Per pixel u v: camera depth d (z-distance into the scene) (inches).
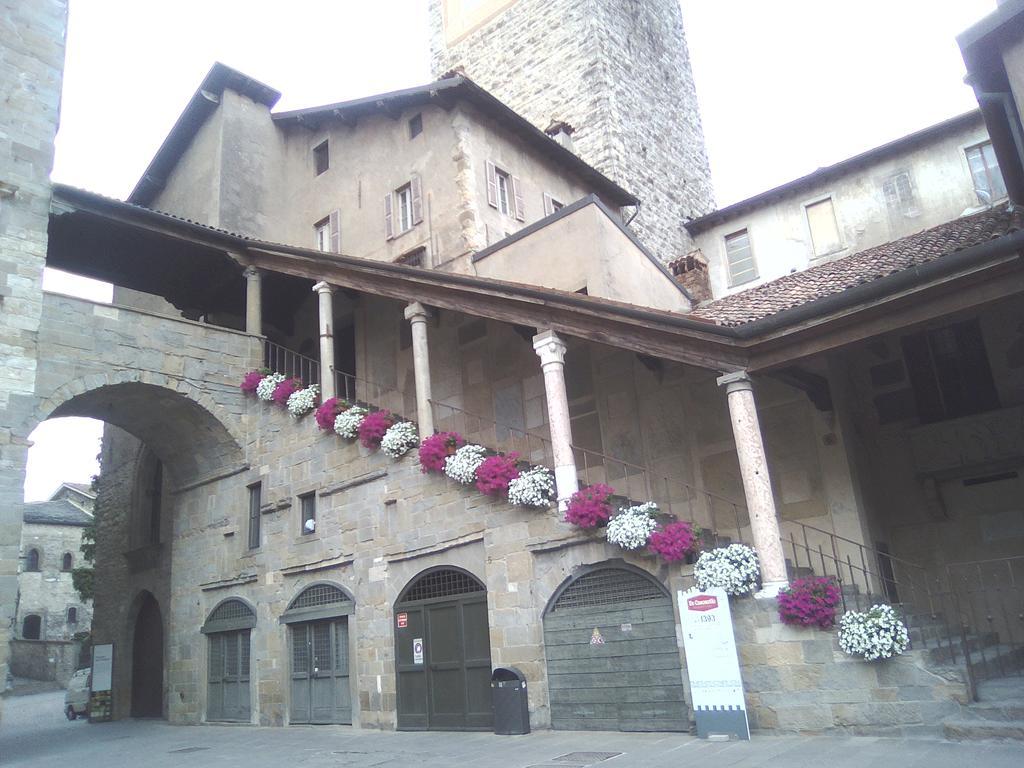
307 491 628.4
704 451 525.0
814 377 481.4
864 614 350.6
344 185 824.9
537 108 1067.3
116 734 668.7
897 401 533.3
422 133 756.6
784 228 770.8
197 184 876.0
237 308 828.6
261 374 697.0
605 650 429.7
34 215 591.5
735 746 344.8
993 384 507.2
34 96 612.1
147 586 834.8
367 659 553.0
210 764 432.5
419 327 564.1
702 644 379.9
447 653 506.3
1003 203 636.7
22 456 548.4
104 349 621.0
